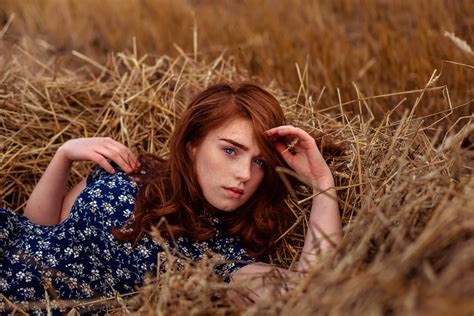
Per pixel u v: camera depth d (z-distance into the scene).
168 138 2.78
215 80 3.07
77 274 2.05
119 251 2.00
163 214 1.98
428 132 2.86
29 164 2.71
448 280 1.31
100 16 4.81
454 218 1.52
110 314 2.02
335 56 3.74
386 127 2.32
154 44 4.43
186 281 1.82
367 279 1.40
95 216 2.01
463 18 3.96
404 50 3.58
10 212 2.09
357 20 4.54
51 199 2.23
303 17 4.59
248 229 2.08
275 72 3.67
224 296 1.81
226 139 1.91
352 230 1.73
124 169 2.13
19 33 4.53
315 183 2.09
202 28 4.45
